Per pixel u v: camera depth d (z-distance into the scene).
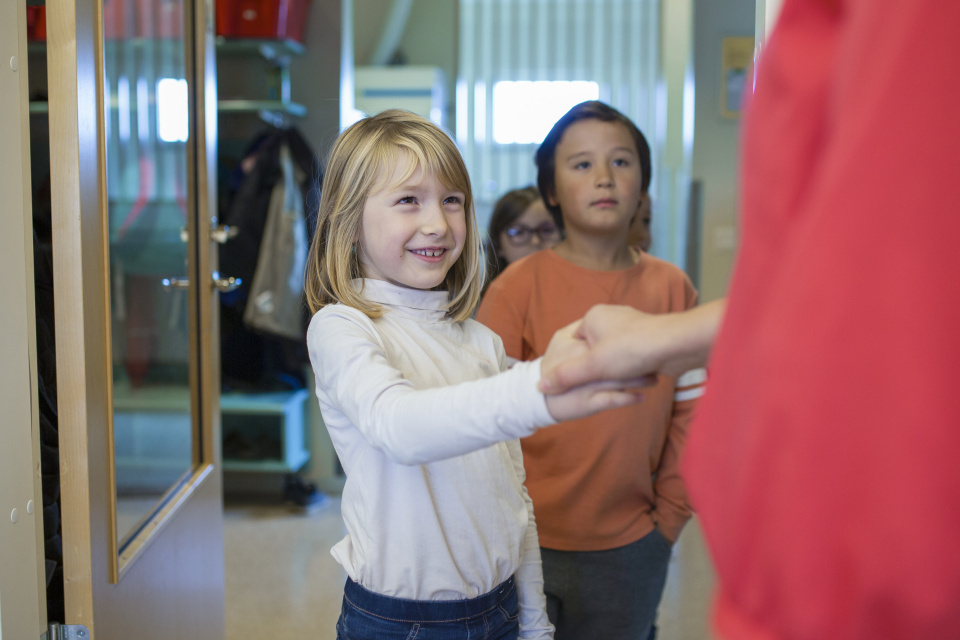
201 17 1.96
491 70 4.84
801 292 0.24
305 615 2.38
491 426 0.57
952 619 0.23
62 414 1.26
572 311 1.41
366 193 0.99
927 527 0.23
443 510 0.96
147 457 1.61
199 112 1.96
